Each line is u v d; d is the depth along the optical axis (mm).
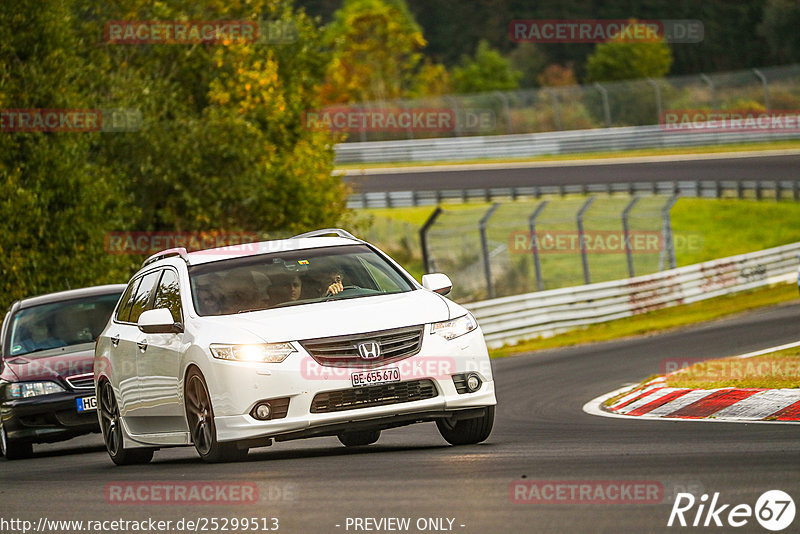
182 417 30250
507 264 131250
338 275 31266
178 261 32625
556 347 81250
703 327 80875
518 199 172625
